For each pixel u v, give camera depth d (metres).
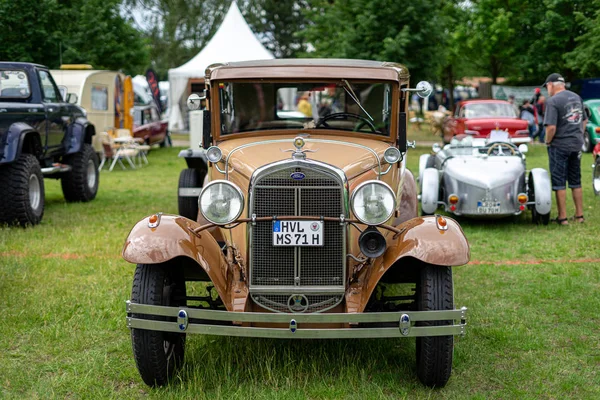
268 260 3.91
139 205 10.62
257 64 4.81
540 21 25.70
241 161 4.19
